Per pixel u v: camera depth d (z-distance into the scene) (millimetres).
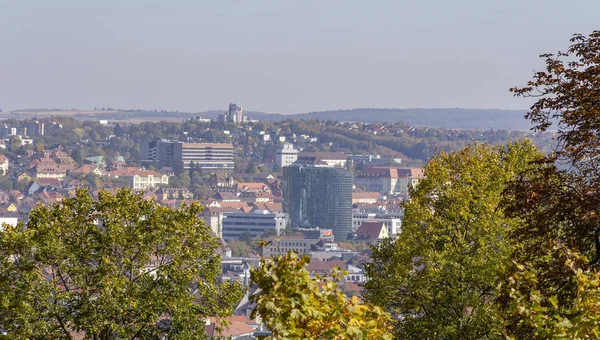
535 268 67875
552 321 44938
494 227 109250
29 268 108875
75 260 112438
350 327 43500
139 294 110812
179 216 118000
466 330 105250
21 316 106125
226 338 116562
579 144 71938
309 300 43438
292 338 42625
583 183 71750
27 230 112375
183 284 112000
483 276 105688
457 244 112375
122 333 106062
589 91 72375
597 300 45125
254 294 43469
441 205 115875
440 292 108062
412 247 113688
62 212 117688
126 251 115312
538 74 74438
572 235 71000
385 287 114375
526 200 72250
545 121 74625
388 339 45000
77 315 108438
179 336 110438
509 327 54656
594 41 74000
